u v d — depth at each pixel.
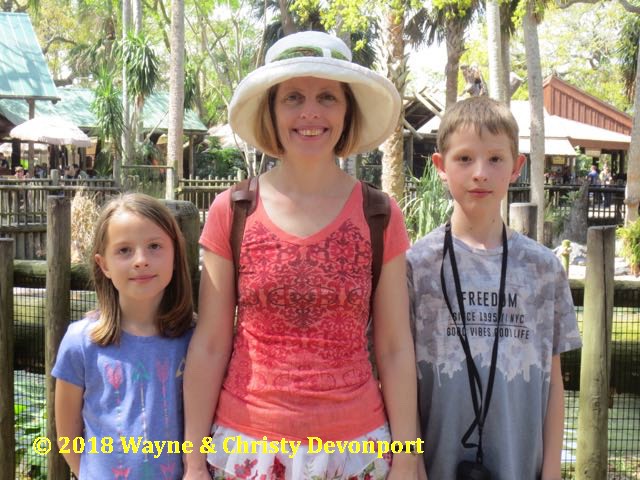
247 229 2.08
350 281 2.02
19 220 13.16
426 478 2.18
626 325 2.93
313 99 2.07
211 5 27.16
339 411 2.00
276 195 2.10
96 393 2.24
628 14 22.88
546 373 2.21
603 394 2.55
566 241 8.34
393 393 2.12
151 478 2.19
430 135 21.05
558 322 2.25
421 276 2.24
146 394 2.21
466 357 2.17
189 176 24.95
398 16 9.94
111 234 2.19
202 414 2.12
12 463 2.89
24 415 3.59
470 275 2.20
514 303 2.19
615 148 22.31
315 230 2.05
